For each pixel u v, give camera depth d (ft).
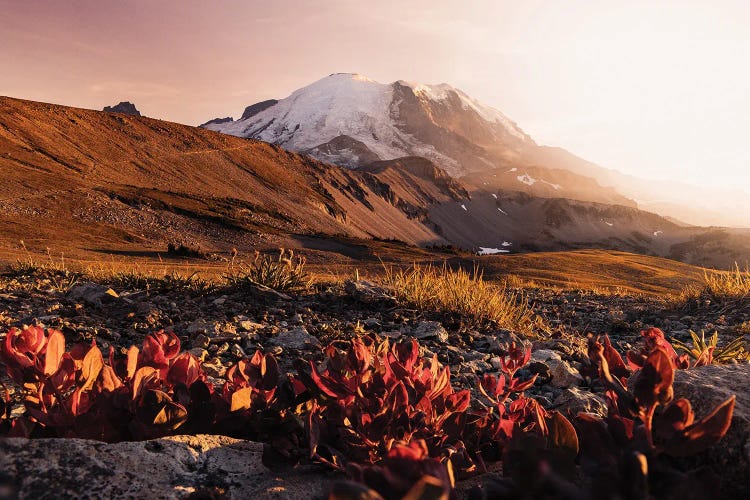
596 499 3.40
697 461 4.99
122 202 288.92
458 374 14.67
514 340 20.67
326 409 6.21
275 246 270.87
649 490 3.84
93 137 437.58
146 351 6.63
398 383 5.45
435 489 2.64
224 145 570.46
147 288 26.04
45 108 442.09
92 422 5.69
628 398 4.48
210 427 6.22
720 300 34.40
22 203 245.04
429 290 27.22
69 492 4.44
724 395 5.51
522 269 143.95
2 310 19.77
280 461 5.65
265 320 21.29
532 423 6.91
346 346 16.83
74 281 29.27
